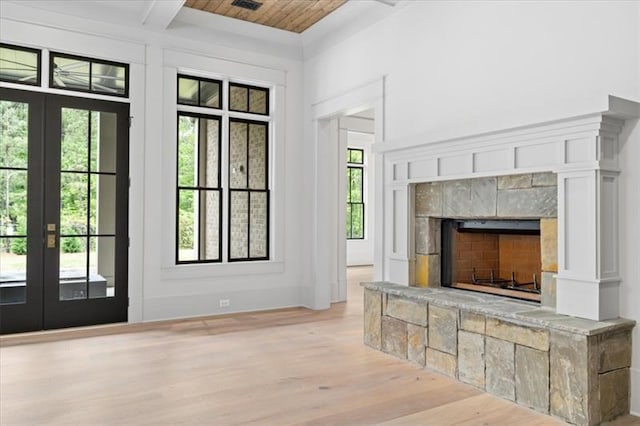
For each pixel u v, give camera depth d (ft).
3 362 11.29
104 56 15.12
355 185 35.73
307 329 14.94
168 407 8.69
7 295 13.91
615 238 8.80
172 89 16.34
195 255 17.44
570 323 8.32
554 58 9.93
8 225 13.93
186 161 17.19
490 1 11.32
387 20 14.67
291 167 18.94
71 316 14.73
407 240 12.73
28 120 14.15
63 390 9.50
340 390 9.64
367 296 13.05
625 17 8.76
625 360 8.54
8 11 13.70
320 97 18.07
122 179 15.48
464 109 11.95
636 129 8.62
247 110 18.35
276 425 7.98
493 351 9.50
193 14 16.38
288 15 16.71
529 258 11.94
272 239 18.51
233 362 11.43
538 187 9.77
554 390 8.39
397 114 14.19
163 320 16.03
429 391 9.65
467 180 11.36
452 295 11.19
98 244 15.16
